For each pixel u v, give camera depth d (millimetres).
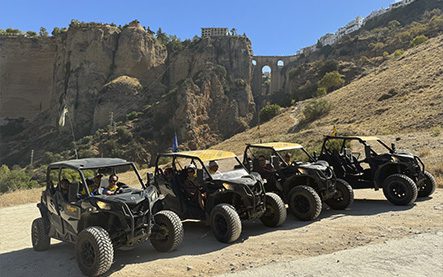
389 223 8680
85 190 7035
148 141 92312
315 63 117562
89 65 119125
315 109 55219
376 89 53000
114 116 107875
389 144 26594
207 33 150375
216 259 6785
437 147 22328
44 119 124750
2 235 11062
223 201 8484
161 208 7949
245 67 122125
